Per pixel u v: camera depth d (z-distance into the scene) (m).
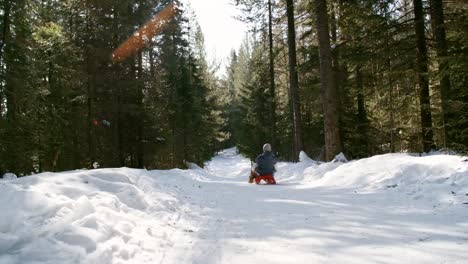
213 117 49.44
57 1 21.95
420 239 3.77
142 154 22.88
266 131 35.25
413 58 13.24
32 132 17.48
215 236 4.23
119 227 3.83
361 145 19.12
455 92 9.71
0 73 15.41
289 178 12.99
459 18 11.28
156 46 26.16
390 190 6.99
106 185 5.50
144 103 23.42
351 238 3.93
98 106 21.27
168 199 6.15
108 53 20.95
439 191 5.99
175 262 3.28
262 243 3.86
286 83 34.44
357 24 13.30
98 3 20.55
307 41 19.77
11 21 15.73
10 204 3.46
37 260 2.69
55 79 20.66
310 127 26.11
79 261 2.79
